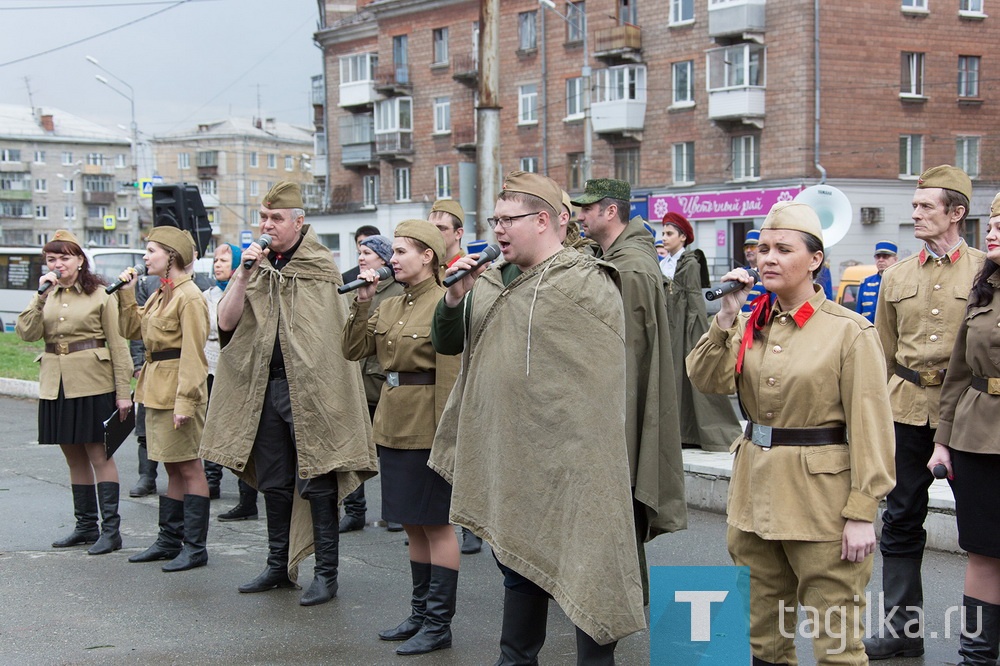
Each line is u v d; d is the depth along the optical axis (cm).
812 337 374
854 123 3328
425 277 530
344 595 597
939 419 466
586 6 3853
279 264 598
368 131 4922
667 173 3672
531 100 4097
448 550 509
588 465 385
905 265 507
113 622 546
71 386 686
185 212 1275
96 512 717
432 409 508
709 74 3453
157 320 637
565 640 520
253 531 760
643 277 516
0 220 9412
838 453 372
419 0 4497
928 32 3403
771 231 376
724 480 758
